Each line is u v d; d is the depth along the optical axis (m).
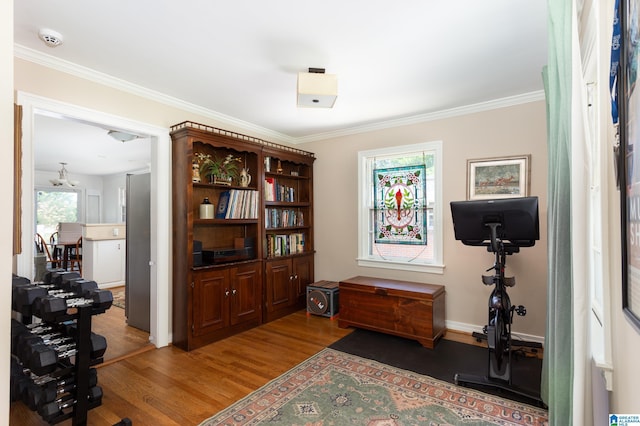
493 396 2.14
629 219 0.91
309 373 2.47
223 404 2.07
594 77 1.58
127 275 3.69
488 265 3.21
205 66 2.46
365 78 2.67
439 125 3.49
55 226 8.32
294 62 2.40
